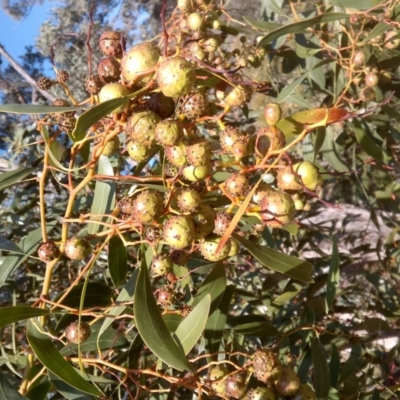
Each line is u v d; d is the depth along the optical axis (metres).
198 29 0.49
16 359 0.39
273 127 0.30
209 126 0.55
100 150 0.32
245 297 0.59
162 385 0.42
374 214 0.70
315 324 0.51
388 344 0.80
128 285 0.35
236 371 0.33
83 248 0.33
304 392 0.34
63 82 0.34
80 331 0.32
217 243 0.30
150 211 0.30
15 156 0.73
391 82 0.64
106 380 0.36
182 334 0.32
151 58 0.27
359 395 0.47
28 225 0.65
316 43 0.60
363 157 0.72
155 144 0.31
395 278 0.66
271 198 0.29
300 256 0.74
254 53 0.59
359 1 0.50
